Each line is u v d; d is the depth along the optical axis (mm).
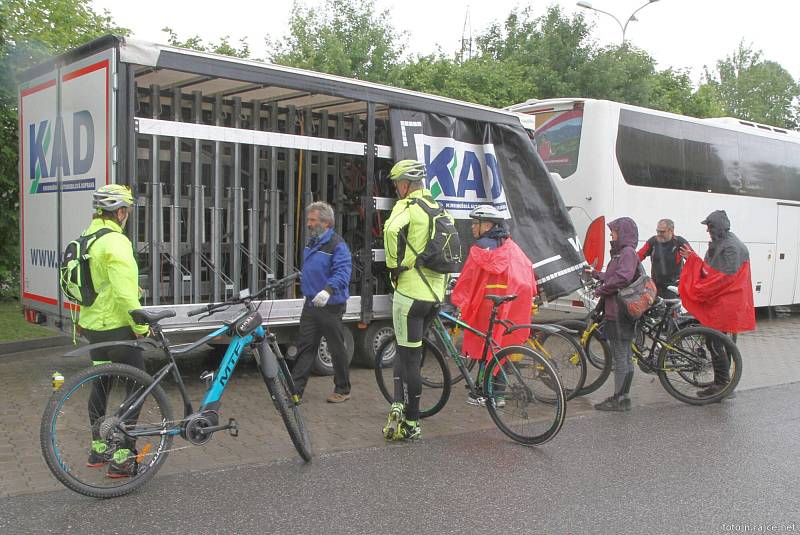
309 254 6531
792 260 15023
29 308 7777
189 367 8141
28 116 7570
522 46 26438
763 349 10820
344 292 6527
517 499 4508
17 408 6352
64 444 4238
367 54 25906
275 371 5004
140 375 4461
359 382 7695
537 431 5605
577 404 7145
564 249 9141
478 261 6238
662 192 11898
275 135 7098
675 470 5109
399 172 5570
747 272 7227
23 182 7730
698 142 12609
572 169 11227
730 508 4406
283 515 4191
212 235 7250
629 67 23953
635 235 6848
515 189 9000
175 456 5211
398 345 5656
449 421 6348
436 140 8281
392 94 7926
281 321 7441
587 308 10547
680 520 4211
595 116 11047
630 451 5555
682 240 9297
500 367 5785
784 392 7789
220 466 5023
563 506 4402
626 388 6828
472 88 22969
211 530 3965
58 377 4234
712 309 7262
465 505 4398
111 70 6156
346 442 5668
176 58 6379
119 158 6188
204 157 8047
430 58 24375
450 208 8398
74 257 4617
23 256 7848
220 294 7277
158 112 7344
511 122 9094
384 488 4664
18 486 4547
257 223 7586
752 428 6277
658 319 7430
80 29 13773
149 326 4605
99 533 3893
